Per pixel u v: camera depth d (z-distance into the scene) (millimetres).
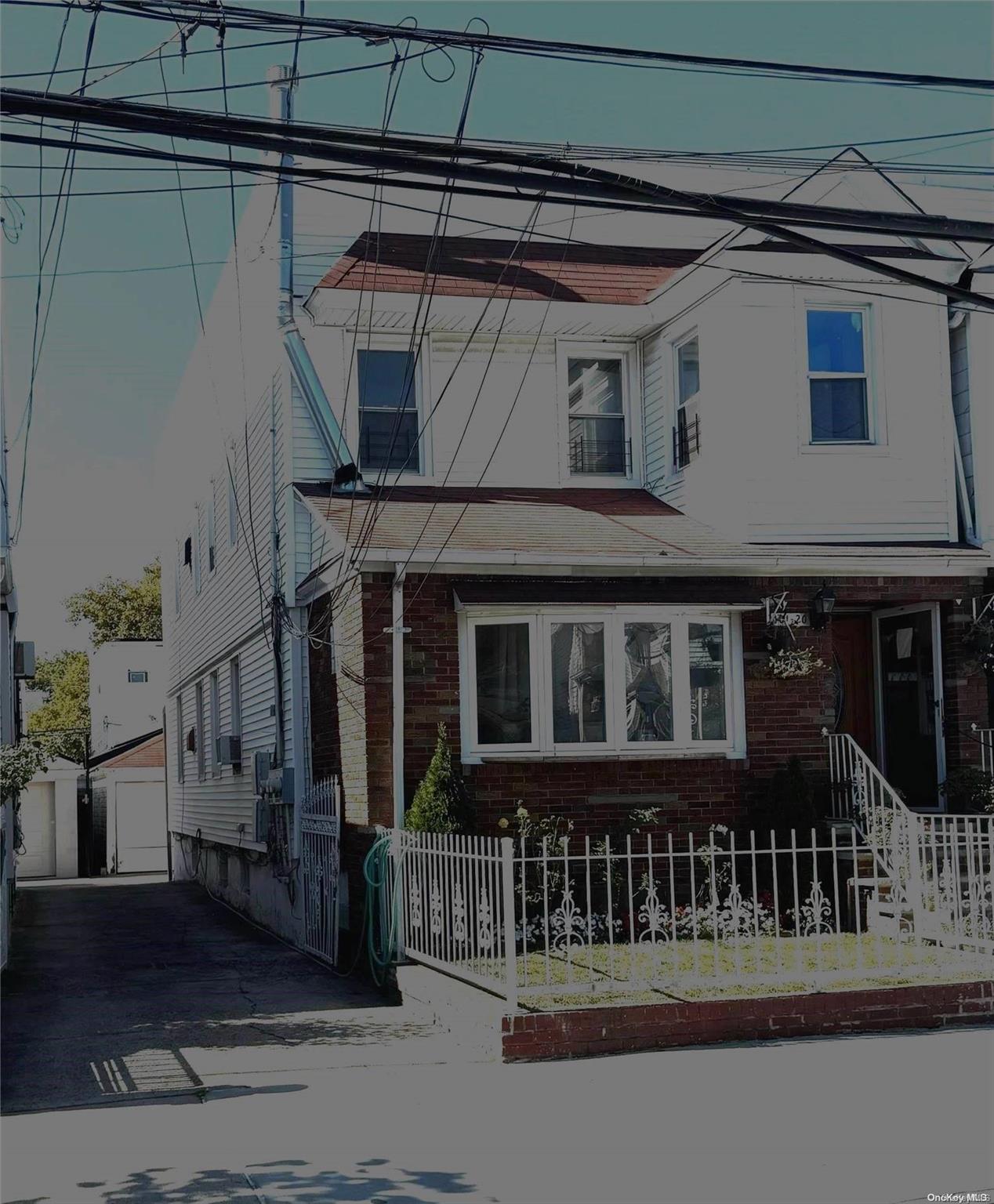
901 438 15656
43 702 64938
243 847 20188
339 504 15258
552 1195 6555
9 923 18078
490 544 13758
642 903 13297
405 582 13820
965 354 16016
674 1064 9141
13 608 16984
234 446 20203
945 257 12562
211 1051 9992
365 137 7984
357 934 13883
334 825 14445
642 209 8586
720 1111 7988
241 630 19875
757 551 14562
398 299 16156
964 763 14961
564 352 17312
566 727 14000
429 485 16609
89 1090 8859
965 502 15766
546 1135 7570
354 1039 10344
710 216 8570
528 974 10961
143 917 20500
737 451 15172
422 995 11164
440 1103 8312
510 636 14039
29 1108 8438
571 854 13680
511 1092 8531
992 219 16906
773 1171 6867
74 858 35188
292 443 16328
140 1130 7863
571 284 17250
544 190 8336
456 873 10992
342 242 17203
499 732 13914
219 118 7762
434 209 18016
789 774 14016
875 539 15445
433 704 13766
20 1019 11469
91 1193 6699
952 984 10242
